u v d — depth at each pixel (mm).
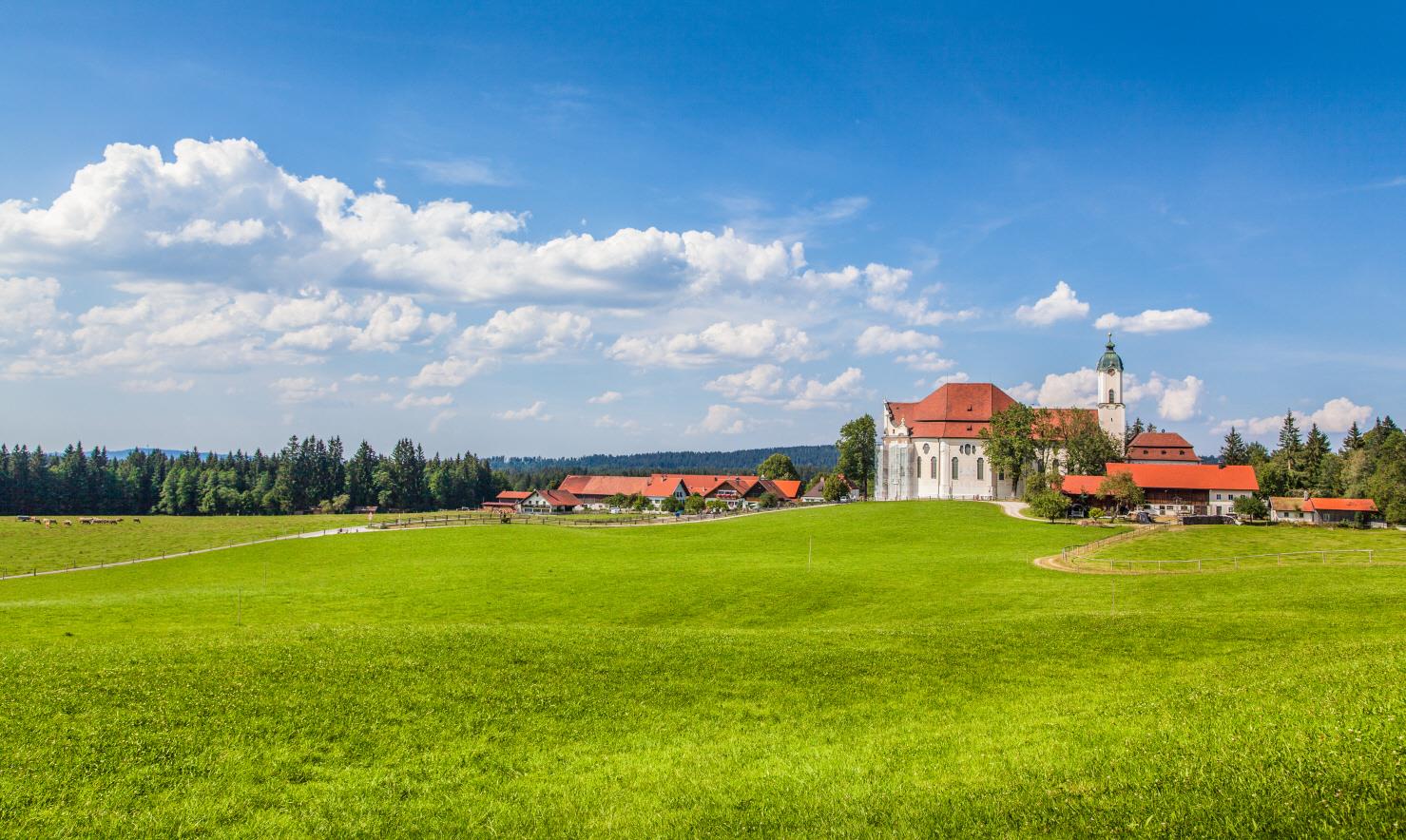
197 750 21656
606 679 29375
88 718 23094
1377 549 90000
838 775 20281
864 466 198625
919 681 30312
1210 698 23641
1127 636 37531
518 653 31812
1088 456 158625
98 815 18000
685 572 71438
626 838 17062
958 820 16078
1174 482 144375
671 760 22203
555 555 88750
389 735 23500
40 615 52594
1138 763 17625
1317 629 38250
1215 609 47031
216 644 31844
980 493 162375
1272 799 14492
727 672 30906
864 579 67125
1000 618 47594
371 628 36562
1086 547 91188
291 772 20812
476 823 18109
